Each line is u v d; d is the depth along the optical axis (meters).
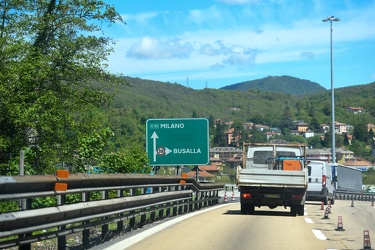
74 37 28.31
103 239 13.20
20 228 8.54
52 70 25.28
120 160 26.00
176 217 20.69
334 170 54.75
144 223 17.11
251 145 27.48
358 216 25.08
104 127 24.28
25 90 21.16
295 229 17.31
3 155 20.22
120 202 13.48
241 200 23.80
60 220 9.94
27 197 8.62
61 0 28.44
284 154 27.22
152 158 32.50
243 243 13.39
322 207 30.66
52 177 9.53
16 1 27.36
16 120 19.59
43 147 20.91
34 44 27.47
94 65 26.91
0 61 20.73
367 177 118.94
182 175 22.56
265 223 19.25
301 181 23.45
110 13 28.86
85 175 11.05
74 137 22.73
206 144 32.44
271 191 23.72
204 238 14.17
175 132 32.56
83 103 25.77
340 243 13.88
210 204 30.39
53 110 21.56
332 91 63.09
